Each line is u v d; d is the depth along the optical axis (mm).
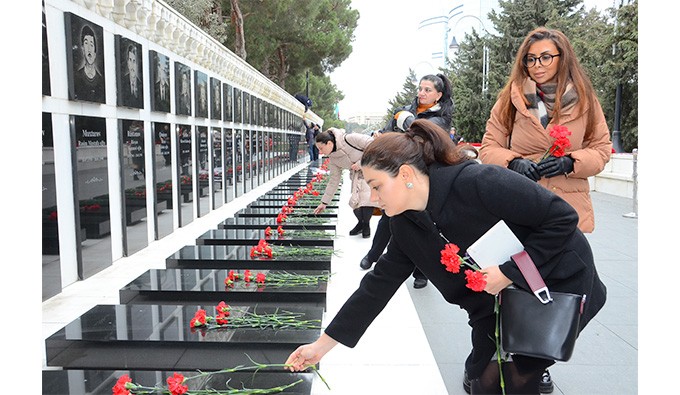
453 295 2033
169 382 2279
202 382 2445
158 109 6660
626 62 15273
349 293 4305
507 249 1796
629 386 2766
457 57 32562
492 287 1791
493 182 1772
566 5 24406
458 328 3668
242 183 12180
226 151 10492
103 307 3377
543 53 2711
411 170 1804
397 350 3207
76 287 4594
